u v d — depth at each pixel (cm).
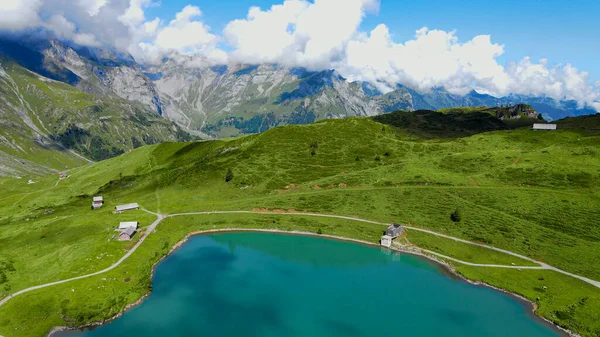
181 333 8225
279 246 13325
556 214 13212
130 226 13812
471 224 13538
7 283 9925
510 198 14625
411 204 15412
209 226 14812
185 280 10794
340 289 10344
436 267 11688
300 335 8231
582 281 10044
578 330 8325
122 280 10281
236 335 8188
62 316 8619
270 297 9875
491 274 10838
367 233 13950
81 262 11044
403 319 8919
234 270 11488
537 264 11094
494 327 8625
